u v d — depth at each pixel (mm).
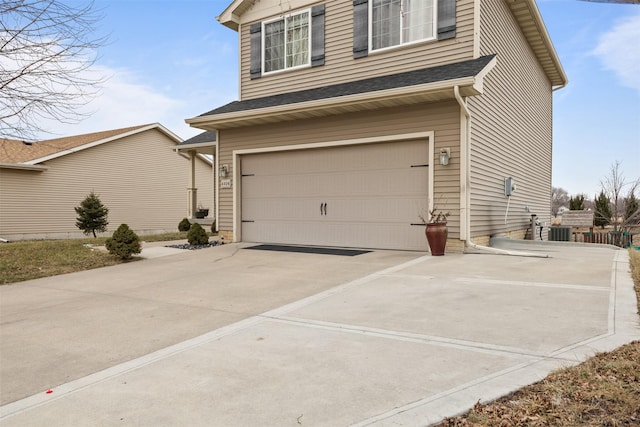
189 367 3373
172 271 7777
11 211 17297
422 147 8820
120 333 4348
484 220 9320
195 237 11391
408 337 3830
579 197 22453
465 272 6574
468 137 8266
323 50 10727
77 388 3086
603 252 8695
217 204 11820
